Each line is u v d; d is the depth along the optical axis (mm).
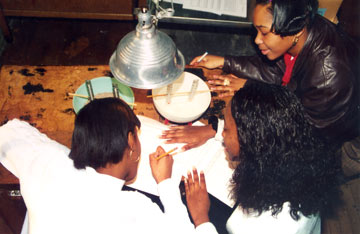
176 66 1012
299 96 1631
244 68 1752
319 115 1543
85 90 1488
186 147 1396
